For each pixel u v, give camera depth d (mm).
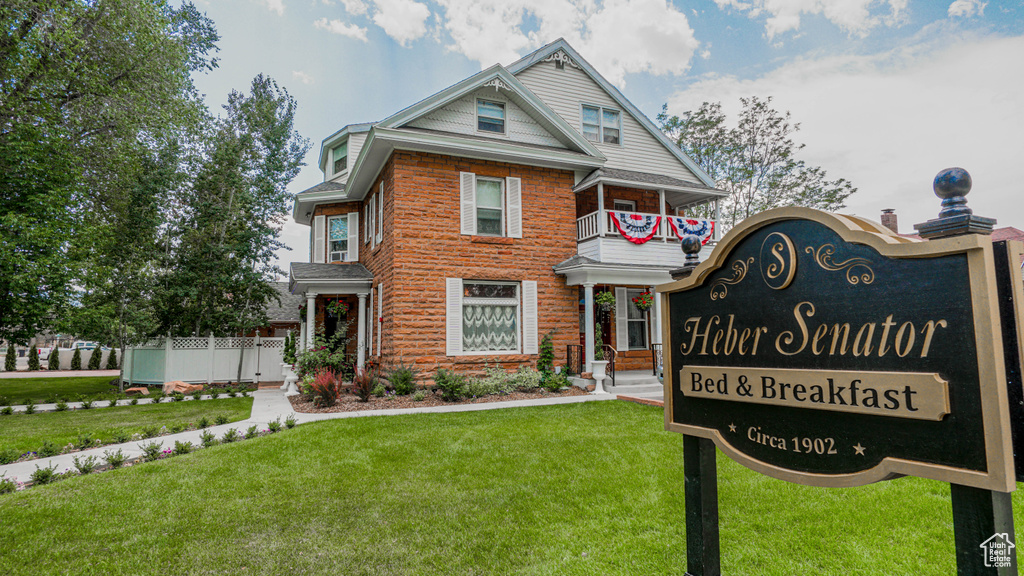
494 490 5027
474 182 13023
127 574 3428
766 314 2342
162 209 16828
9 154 12344
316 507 4641
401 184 12258
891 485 5035
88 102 14094
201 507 4656
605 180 13344
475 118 13586
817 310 2125
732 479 5289
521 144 13477
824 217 2088
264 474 5668
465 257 12688
